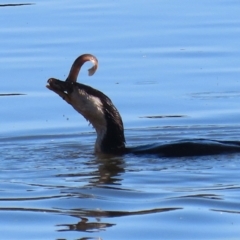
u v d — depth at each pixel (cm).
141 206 2873
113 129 3697
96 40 5638
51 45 5547
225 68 5078
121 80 4919
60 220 2758
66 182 3194
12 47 5531
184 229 2652
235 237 2577
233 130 4169
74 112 4491
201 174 3234
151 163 3431
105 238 2588
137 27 5941
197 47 5478
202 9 6425
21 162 3559
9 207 2897
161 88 4772
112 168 3388
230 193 2984
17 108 4544
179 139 3950
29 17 6262
